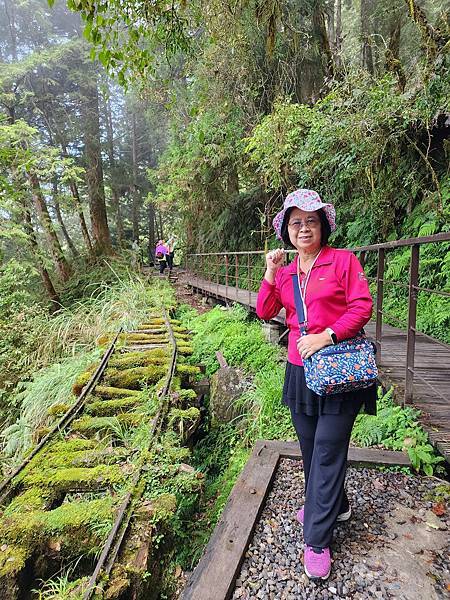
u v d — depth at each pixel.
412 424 2.76
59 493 2.71
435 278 5.69
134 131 23.25
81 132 16.81
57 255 14.37
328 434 1.72
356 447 2.80
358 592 1.68
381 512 2.18
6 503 2.60
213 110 8.98
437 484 2.39
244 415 4.34
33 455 3.13
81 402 4.11
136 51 3.43
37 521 2.30
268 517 2.15
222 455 4.18
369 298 1.66
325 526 1.73
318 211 1.75
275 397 4.17
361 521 2.11
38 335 7.59
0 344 7.38
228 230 13.43
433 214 5.80
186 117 11.08
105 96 4.65
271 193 10.73
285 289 1.88
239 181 13.39
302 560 1.86
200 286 11.62
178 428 3.61
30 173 10.95
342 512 2.06
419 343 4.68
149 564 2.09
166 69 9.62
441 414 2.81
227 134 9.47
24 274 10.29
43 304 11.85
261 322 6.77
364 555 1.88
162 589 2.26
